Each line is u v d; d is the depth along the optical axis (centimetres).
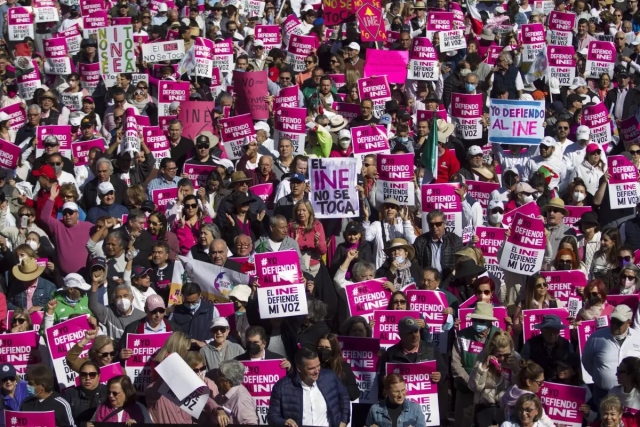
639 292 1656
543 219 1788
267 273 1523
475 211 1952
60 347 1507
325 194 1867
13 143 2291
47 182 1911
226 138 2169
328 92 2430
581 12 3334
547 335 1478
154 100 2619
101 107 2625
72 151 2175
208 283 1641
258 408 1431
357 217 1914
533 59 2747
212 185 1975
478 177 2072
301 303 1520
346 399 1358
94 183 1992
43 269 1727
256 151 2094
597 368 1466
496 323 1550
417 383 1428
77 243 1827
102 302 1634
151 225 1755
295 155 2164
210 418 1377
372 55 2600
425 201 1873
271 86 2567
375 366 1463
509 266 1702
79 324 1513
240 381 1369
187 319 1548
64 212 1823
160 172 2012
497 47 2827
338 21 2978
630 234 1936
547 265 1820
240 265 1695
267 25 2959
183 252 1817
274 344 1548
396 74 2600
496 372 1427
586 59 2873
